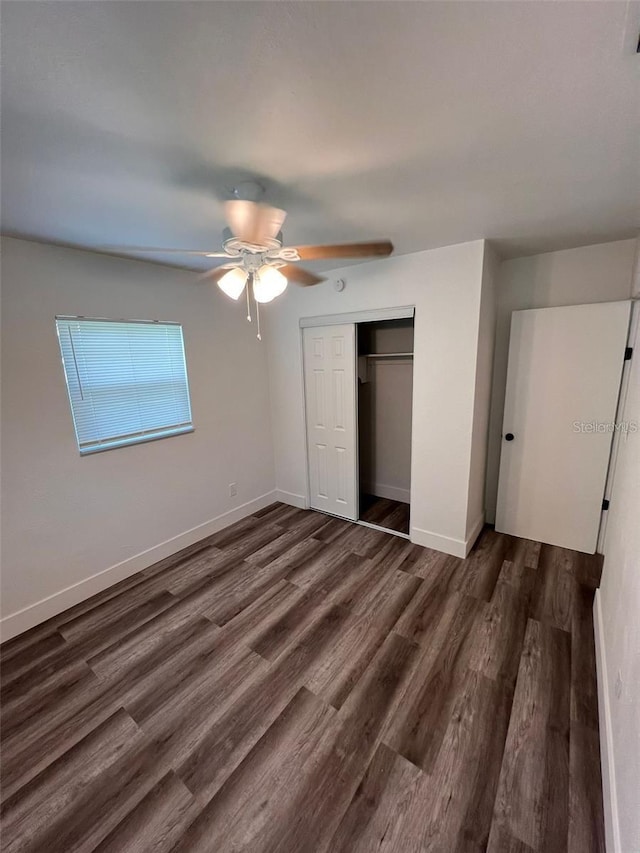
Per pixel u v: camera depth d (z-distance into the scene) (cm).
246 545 317
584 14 78
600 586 225
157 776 144
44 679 190
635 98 104
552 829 123
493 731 156
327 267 300
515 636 206
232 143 124
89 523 252
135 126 113
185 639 213
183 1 73
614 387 259
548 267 276
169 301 287
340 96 102
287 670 190
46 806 135
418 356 277
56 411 231
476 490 298
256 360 366
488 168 144
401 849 120
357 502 350
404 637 209
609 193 169
